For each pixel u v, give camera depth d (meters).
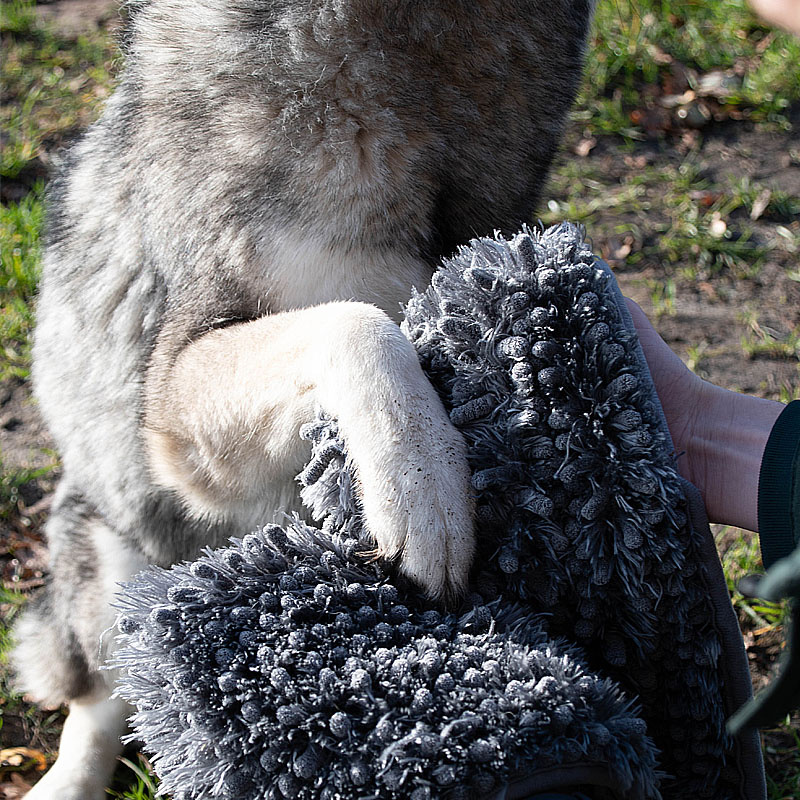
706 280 1.58
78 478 1.08
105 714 1.05
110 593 1.06
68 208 1.10
